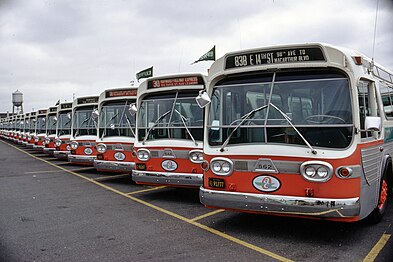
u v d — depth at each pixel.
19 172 14.55
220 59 6.20
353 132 5.10
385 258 4.88
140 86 9.37
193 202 8.71
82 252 5.30
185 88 8.68
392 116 7.75
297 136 5.36
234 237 5.89
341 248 5.29
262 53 5.79
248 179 5.63
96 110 12.18
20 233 6.24
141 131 9.20
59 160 19.52
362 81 5.67
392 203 7.80
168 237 5.95
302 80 5.54
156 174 8.60
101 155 11.77
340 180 5.00
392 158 7.56
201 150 8.18
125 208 8.09
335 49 5.28
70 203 8.65
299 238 5.78
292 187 5.27
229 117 6.04
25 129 29.23
